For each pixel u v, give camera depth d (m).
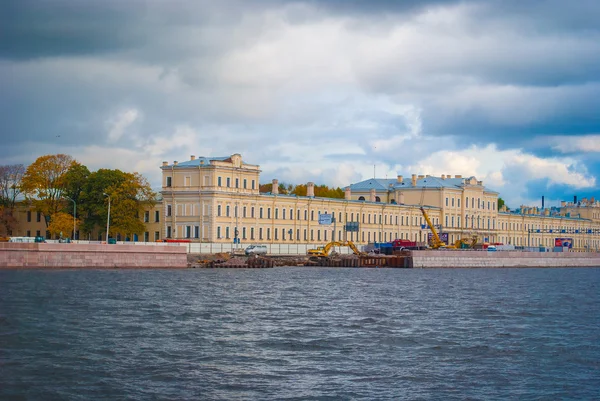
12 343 57.97
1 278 106.38
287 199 184.00
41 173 164.75
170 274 125.12
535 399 45.53
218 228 166.25
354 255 179.75
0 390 45.47
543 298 102.25
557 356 57.28
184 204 168.12
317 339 62.28
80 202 165.88
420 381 48.91
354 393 45.97
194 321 70.62
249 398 44.75
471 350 58.84
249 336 63.19
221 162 167.12
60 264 127.69
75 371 49.84
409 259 175.88
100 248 131.62
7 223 171.75
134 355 54.75
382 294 101.44
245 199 173.12
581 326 73.56
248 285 108.31
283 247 178.00
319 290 104.38
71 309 76.12
